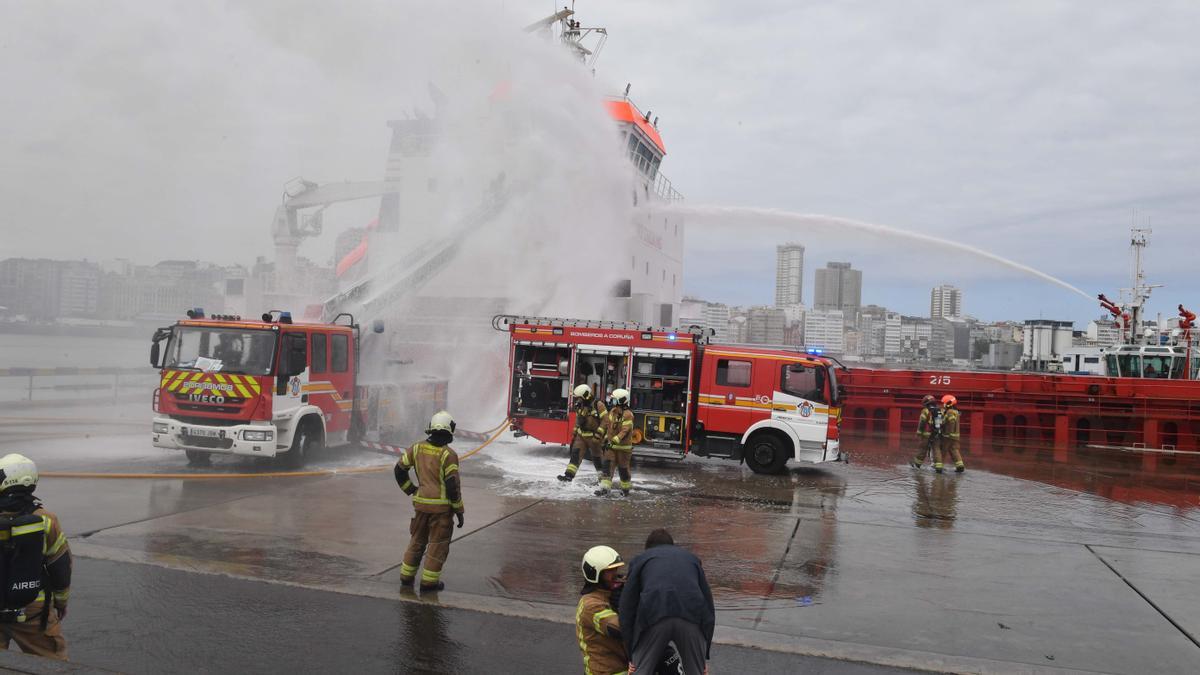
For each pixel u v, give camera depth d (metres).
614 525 9.52
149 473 11.59
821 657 5.50
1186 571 8.27
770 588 7.19
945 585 7.48
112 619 5.68
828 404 14.05
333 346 13.50
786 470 14.90
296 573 6.94
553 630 5.83
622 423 11.57
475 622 5.93
